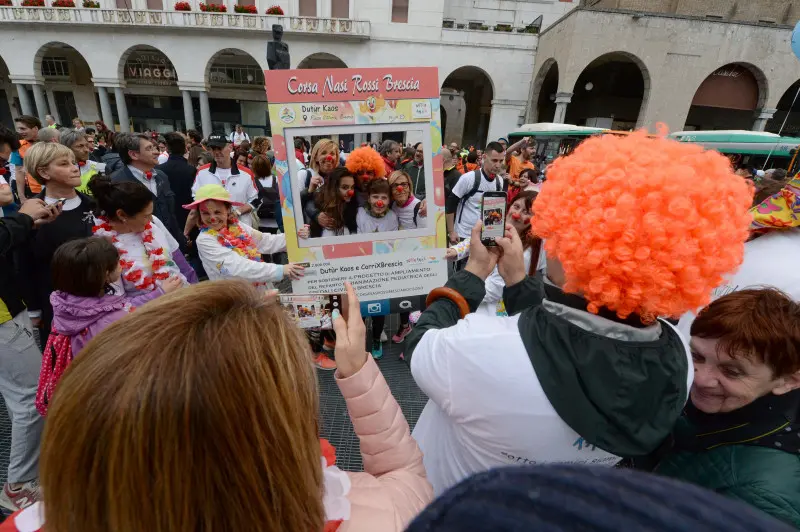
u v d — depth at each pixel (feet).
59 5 57.11
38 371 5.78
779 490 2.39
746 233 2.12
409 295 6.59
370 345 9.88
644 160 2.07
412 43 58.75
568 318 2.24
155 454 1.31
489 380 2.17
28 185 12.07
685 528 0.70
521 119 61.41
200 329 1.47
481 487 1.00
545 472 0.94
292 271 6.19
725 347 2.63
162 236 7.24
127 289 6.33
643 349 2.12
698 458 2.83
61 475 1.38
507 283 3.45
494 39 58.54
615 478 0.87
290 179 5.94
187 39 58.18
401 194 7.10
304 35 57.57
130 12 56.80
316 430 1.75
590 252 2.02
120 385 1.34
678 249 1.89
